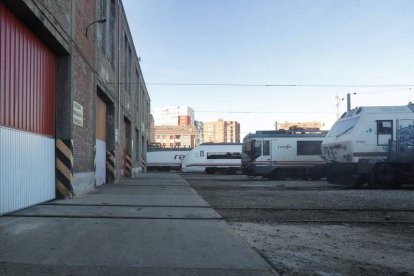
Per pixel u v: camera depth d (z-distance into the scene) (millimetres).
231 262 5816
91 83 17250
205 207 11883
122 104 28344
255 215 10672
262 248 6902
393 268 5855
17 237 7188
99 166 21578
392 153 20109
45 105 12539
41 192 12172
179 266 5562
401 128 20266
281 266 5750
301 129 32562
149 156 61188
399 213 11273
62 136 13602
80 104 15117
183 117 133125
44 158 12461
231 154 51750
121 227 8336
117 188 19266
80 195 15055
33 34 11445
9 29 9820
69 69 13602
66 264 5527
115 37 24500
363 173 20016
